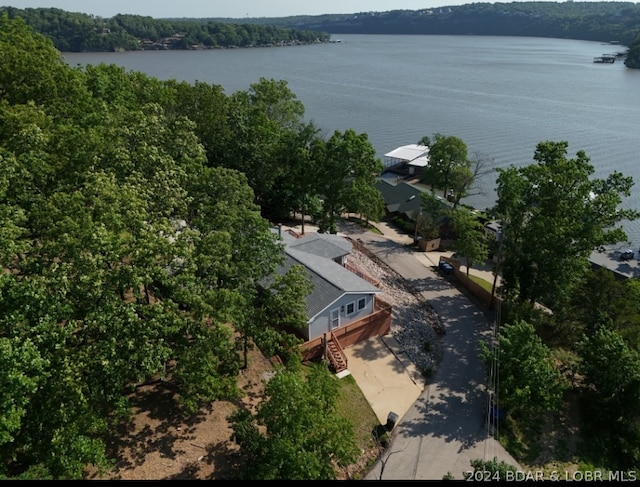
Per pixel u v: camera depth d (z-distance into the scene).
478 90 177.50
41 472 17.44
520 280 40.78
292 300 27.45
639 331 35.38
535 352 31.17
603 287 37.81
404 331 38.97
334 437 21.78
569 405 33.19
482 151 104.81
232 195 30.66
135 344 20.03
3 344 16.44
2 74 37.75
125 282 19.92
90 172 25.39
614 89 178.88
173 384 26.95
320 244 44.19
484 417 30.98
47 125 31.91
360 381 33.12
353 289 35.59
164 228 22.39
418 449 28.23
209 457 23.33
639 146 108.00
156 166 27.92
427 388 33.38
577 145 109.44
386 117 135.00
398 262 54.50
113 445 22.84
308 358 33.16
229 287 25.50
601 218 38.91
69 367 18.34
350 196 50.22
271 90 72.75
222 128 54.75
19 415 16.47
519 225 41.22
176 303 23.09
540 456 29.08
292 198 58.12
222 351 22.69
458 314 43.66
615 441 31.09
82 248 19.89
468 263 49.59
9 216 21.39
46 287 19.06
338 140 51.53
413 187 74.06
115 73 52.00
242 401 27.20
